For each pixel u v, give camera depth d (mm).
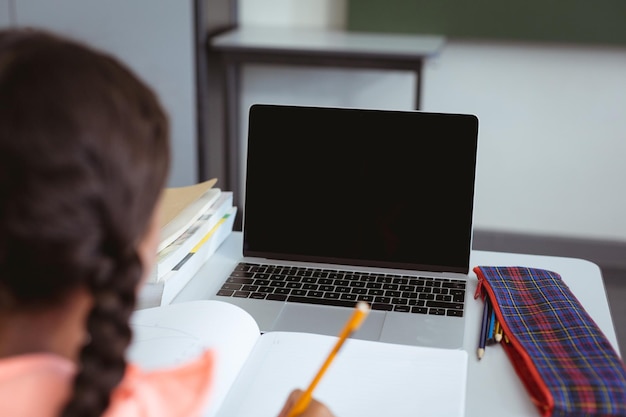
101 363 467
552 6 2852
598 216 3100
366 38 2893
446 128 1207
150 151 489
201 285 1140
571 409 792
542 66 2973
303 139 1238
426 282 1165
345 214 1228
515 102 3033
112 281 474
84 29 2730
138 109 482
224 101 2943
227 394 836
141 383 574
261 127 1248
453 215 1204
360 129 1226
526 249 3166
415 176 1214
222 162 3055
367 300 1100
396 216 1217
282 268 1208
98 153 449
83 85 456
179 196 1259
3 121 436
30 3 2727
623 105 2959
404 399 828
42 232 438
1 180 435
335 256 1228
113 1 2699
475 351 962
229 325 925
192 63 2732
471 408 841
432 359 900
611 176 3045
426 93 3090
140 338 876
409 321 1038
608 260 3109
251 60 2732
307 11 3100
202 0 2676
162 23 2701
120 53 2742
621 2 2799
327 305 1083
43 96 442
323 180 1233
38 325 487
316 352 919
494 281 1104
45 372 482
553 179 3094
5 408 469
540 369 856
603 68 2934
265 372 879
